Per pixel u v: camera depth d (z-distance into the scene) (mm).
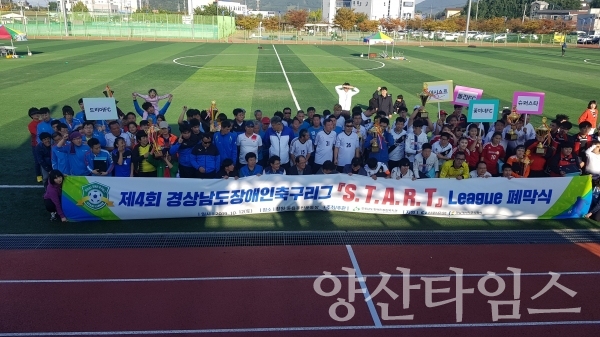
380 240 8594
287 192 9547
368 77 30422
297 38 70625
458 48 59688
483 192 9500
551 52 54125
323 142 10297
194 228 8938
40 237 8375
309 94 23734
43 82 25281
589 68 37219
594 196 9727
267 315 6410
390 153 10742
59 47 47219
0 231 8586
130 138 10594
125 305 6547
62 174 8797
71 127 11289
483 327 6301
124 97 21781
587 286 7250
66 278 7141
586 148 10914
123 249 8055
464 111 18781
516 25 84875
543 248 8406
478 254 8141
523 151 10000
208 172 9602
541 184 9484
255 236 8625
